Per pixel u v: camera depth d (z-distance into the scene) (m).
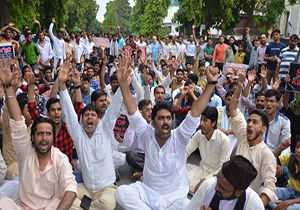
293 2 21.94
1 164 3.71
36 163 3.27
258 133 3.73
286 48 8.67
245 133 3.98
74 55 13.11
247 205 2.47
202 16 18.84
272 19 21.59
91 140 3.91
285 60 8.55
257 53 10.52
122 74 3.59
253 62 10.70
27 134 3.28
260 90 6.62
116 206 4.18
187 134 3.52
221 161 4.43
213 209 2.51
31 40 9.64
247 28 11.59
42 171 3.25
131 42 14.99
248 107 6.09
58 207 3.06
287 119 4.96
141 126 3.74
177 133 3.64
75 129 3.95
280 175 4.33
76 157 5.41
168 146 3.64
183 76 7.51
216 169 4.54
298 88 5.39
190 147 4.75
